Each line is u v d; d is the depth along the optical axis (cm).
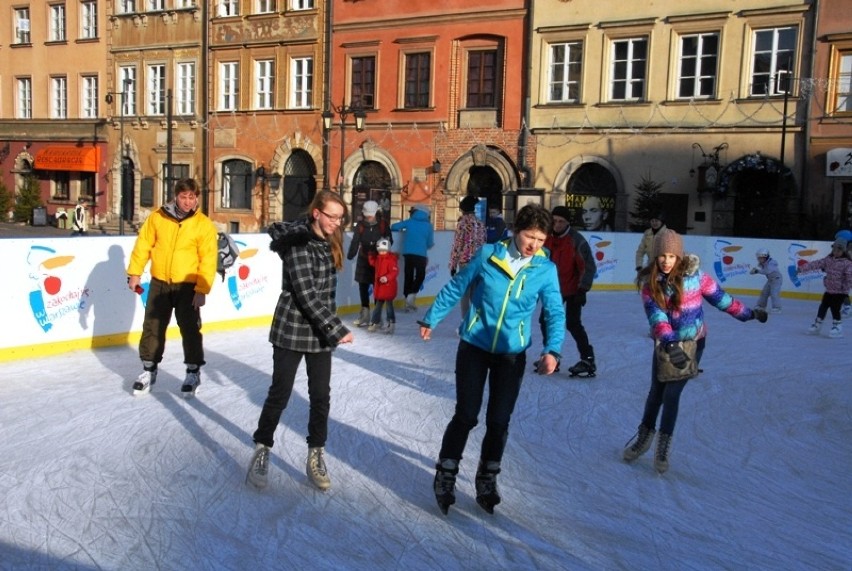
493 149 3117
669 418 670
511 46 3072
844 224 2567
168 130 3656
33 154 4400
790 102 2605
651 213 2722
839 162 2520
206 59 3797
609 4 2875
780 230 2522
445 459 554
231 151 3759
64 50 4269
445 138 3225
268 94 3684
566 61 2984
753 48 2673
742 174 2753
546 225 529
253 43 3662
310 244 571
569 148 2967
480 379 548
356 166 3441
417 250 1573
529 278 537
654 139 2820
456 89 3206
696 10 2734
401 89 3316
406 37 3278
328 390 593
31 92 4416
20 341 1017
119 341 1134
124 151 4088
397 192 3338
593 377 1041
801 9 2572
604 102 2905
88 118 4206
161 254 834
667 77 2794
